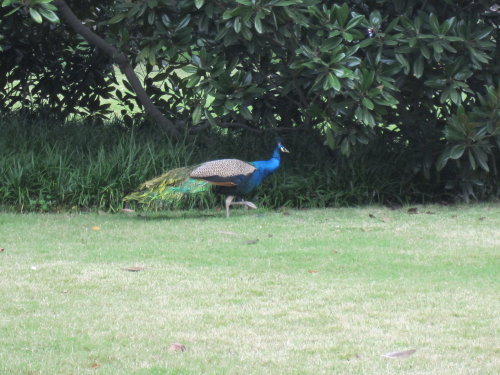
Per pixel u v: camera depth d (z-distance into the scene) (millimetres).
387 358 6637
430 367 6434
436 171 14289
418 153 13992
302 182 13992
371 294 8461
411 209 13422
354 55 12992
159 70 15281
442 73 12836
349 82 12039
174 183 12367
